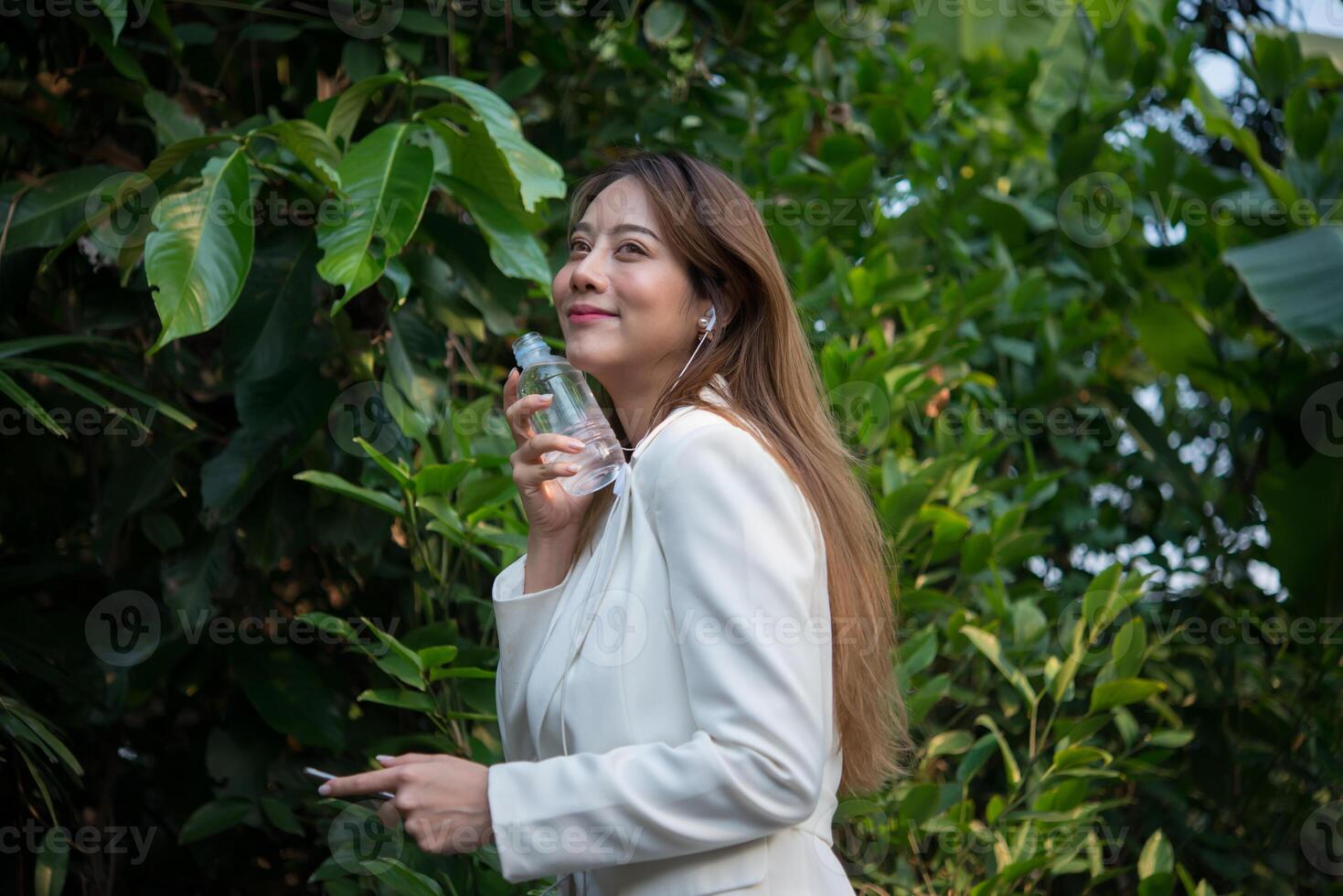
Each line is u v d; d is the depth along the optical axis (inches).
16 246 66.8
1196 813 95.3
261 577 81.7
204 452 81.8
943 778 85.0
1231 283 107.4
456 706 69.9
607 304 49.9
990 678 82.8
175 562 74.2
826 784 48.0
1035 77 111.1
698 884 42.4
